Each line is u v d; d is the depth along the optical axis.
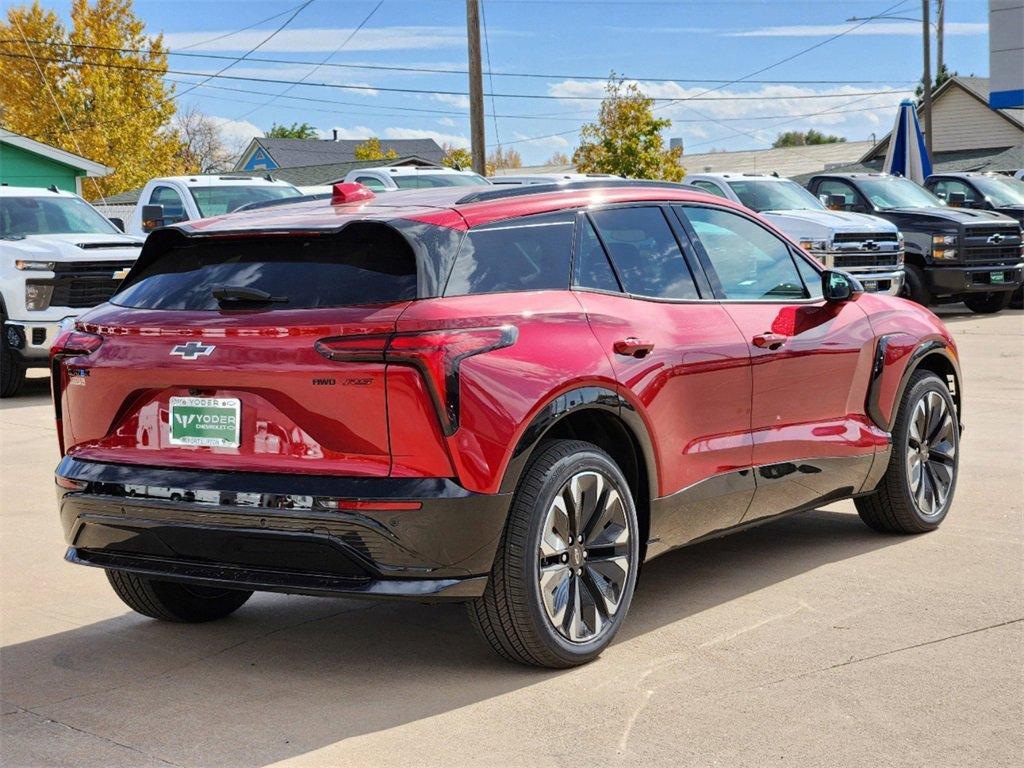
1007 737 3.72
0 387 12.80
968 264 18.80
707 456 5.00
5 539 6.64
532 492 4.22
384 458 4.01
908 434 6.12
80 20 50.00
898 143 24.59
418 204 4.56
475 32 25.42
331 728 3.93
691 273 5.18
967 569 5.59
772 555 5.97
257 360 4.12
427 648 4.75
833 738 3.73
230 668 4.57
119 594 5.02
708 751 3.66
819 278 5.93
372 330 3.98
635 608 5.15
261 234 4.36
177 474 4.25
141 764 3.68
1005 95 28.05
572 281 4.62
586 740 3.77
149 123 51.09
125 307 4.56
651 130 34.34
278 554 4.12
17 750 3.80
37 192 14.21
